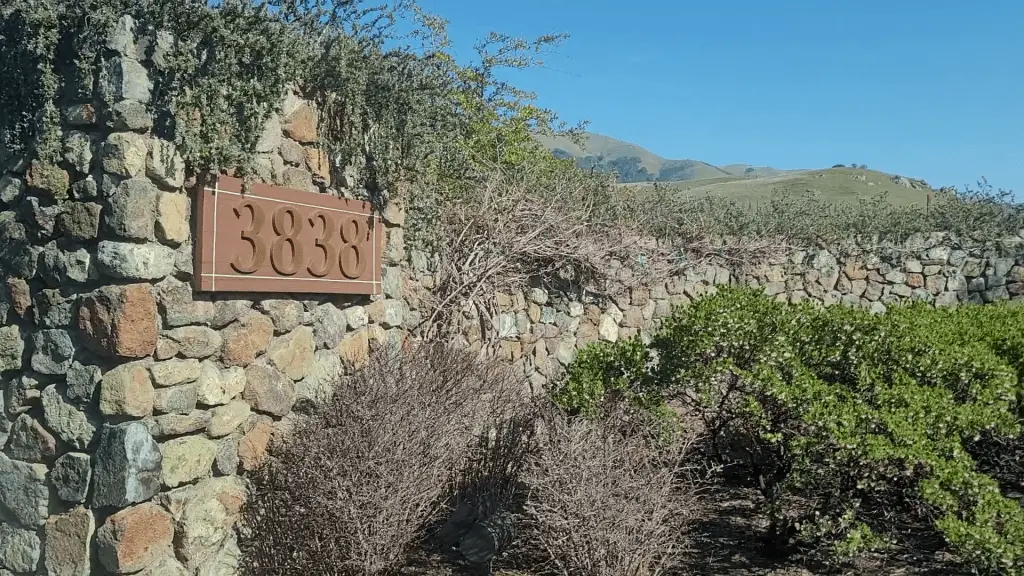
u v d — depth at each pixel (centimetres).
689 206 958
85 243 332
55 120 336
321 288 423
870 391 433
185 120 341
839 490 411
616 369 504
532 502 397
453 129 630
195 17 340
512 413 482
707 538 466
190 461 353
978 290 986
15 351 348
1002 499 368
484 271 632
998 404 430
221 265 358
